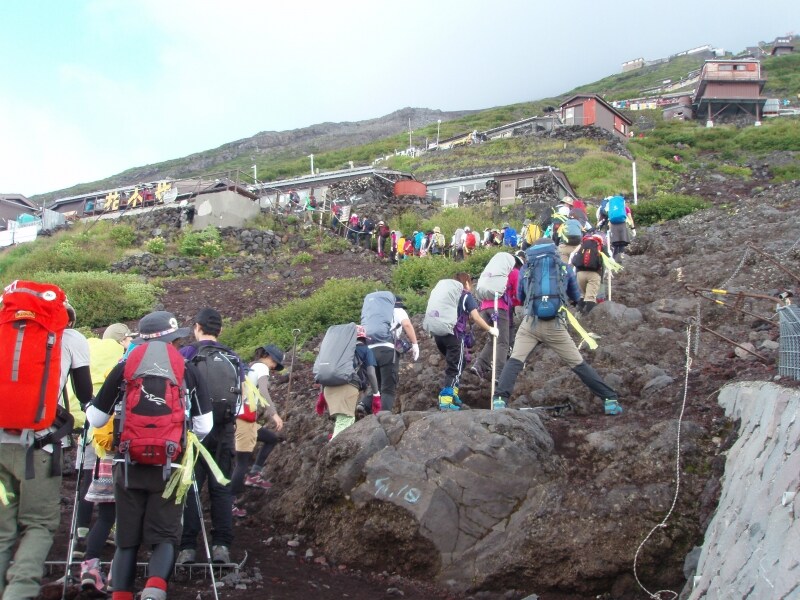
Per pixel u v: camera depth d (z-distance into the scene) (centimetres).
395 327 926
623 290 1303
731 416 753
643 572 643
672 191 4112
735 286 1199
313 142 13038
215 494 677
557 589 652
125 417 525
